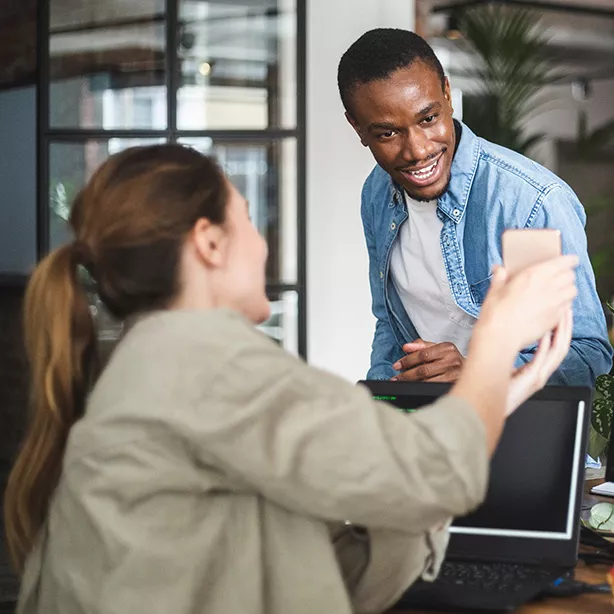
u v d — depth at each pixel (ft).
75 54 17.07
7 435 17.99
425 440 4.43
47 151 17.15
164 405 4.51
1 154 17.60
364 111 8.52
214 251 4.94
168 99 17.08
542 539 6.59
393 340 10.04
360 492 4.34
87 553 4.71
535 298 4.83
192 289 4.93
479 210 8.87
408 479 4.36
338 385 4.56
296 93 17.28
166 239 4.85
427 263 9.41
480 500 4.56
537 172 8.75
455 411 4.53
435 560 5.40
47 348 5.10
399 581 5.38
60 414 5.06
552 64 39.27
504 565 6.56
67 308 5.04
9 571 14.87
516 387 5.06
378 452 4.34
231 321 4.71
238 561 4.65
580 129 37.60
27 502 5.24
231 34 17.13
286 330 17.57
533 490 6.61
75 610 4.75
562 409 6.63
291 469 4.37
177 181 4.90
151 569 4.55
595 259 32.42
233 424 4.38
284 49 17.22
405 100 8.32
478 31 25.59
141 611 4.54
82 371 5.15
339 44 17.31
